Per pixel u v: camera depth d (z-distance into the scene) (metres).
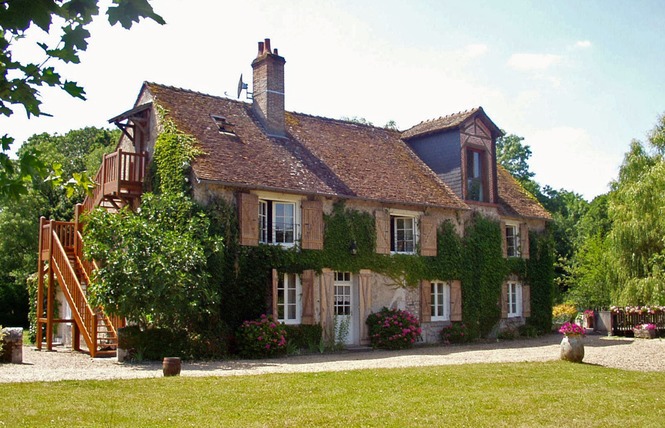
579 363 14.34
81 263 17.80
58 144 43.31
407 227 21.64
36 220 33.06
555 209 52.84
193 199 16.88
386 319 19.25
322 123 23.56
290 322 18.17
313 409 8.77
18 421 7.72
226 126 19.77
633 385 11.35
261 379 11.20
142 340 14.92
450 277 22.03
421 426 7.93
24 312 29.92
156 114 18.97
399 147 24.69
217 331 16.30
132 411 8.45
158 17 3.32
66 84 3.50
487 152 24.20
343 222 19.45
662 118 28.08
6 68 3.36
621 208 27.44
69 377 11.16
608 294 30.38
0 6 3.07
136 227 15.24
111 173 18.92
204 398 9.39
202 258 15.20
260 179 17.89
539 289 25.66
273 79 21.17
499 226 23.98
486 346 20.11
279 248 17.94
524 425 8.10
